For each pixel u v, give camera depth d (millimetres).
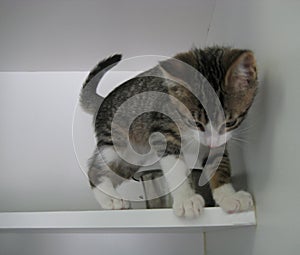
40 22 1226
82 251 1234
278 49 632
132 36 1301
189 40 1320
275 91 644
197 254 1232
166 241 1244
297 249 537
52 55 1407
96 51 1383
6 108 1453
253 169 766
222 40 1075
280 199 608
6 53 1390
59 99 1471
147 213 774
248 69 742
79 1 1131
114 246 1238
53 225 796
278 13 632
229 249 943
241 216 740
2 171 1368
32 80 1499
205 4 1163
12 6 1155
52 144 1405
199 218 751
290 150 571
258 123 736
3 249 1234
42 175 1362
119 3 1144
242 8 876
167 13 1196
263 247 685
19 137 1415
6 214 811
